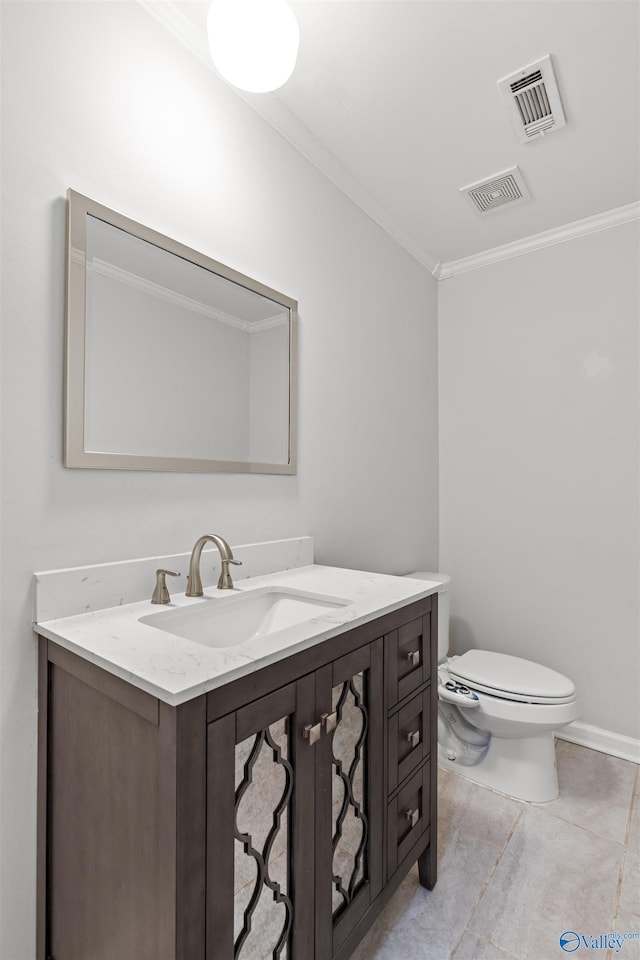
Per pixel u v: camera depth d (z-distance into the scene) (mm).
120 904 785
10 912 950
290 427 1631
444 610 2240
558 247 2320
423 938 1231
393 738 1208
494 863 1482
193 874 710
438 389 2674
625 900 1345
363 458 2029
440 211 2168
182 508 1287
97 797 838
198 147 1332
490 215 2203
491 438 2506
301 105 1592
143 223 1187
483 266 2543
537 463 2367
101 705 833
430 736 1383
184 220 1290
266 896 852
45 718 968
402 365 2330
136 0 1181
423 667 1350
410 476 2387
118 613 1064
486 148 1790
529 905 1329
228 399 1411
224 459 1396
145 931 734
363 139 1743
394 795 1210
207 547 1343
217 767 749
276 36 1073
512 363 2447
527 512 2393
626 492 2137
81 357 1050
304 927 927
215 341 1377
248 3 1047
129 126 1162
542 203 2113
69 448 1030
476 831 1626
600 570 2193
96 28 1098
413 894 1370
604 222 2182
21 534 969
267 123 1565
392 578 1479
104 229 1100
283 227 1624
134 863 758
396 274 2285
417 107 1600
